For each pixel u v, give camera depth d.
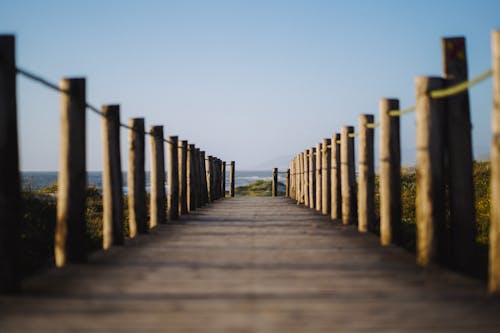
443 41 4.93
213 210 12.00
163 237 7.05
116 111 6.24
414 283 4.20
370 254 5.59
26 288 4.04
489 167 15.66
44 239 8.26
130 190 7.38
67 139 5.02
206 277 4.45
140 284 4.18
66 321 3.20
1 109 3.79
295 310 3.43
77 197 5.08
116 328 3.06
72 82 5.02
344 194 8.57
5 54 3.81
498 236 3.71
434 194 4.86
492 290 3.81
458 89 4.17
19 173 3.93
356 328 3.06
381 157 6.13
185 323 3.15
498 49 3.55
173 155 9.65
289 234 7.34
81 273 4.61
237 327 3.08
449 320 3.21
